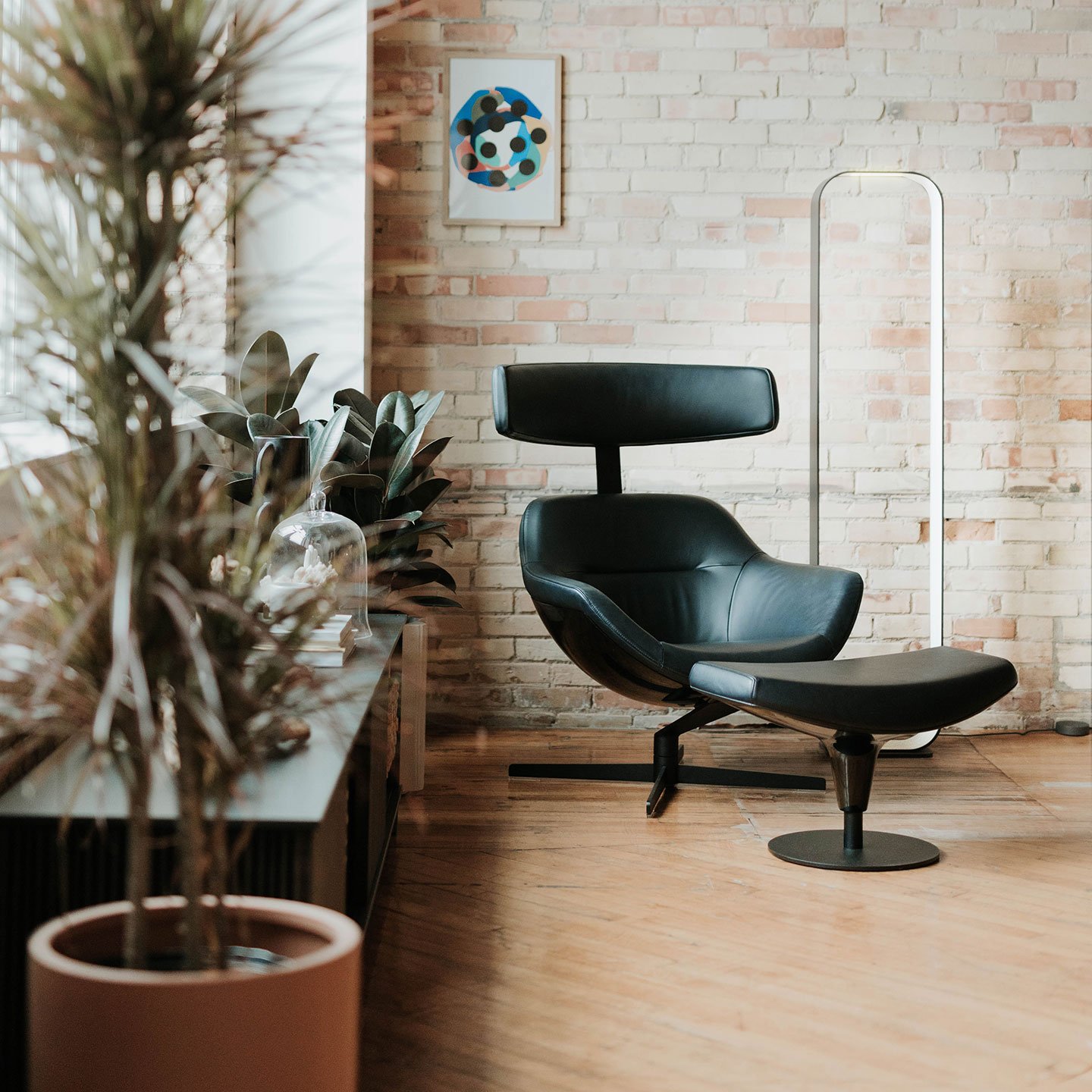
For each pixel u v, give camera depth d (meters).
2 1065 1.44
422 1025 1.88
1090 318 3.92
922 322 3.90
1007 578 3.96
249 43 1.06
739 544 3.34
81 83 1.01
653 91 3.87
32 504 1.14
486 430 3.92
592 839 2.82
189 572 1.10
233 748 1.11
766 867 2.63
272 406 2.91
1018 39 3.88
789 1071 1.74
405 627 3.18
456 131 3.85
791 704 2.48
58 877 1.44
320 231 3.46
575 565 3.19
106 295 1.07
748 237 3.89
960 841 2.82
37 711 1.08
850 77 3.87
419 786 3.21
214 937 1.16
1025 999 1.98
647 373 3.26
